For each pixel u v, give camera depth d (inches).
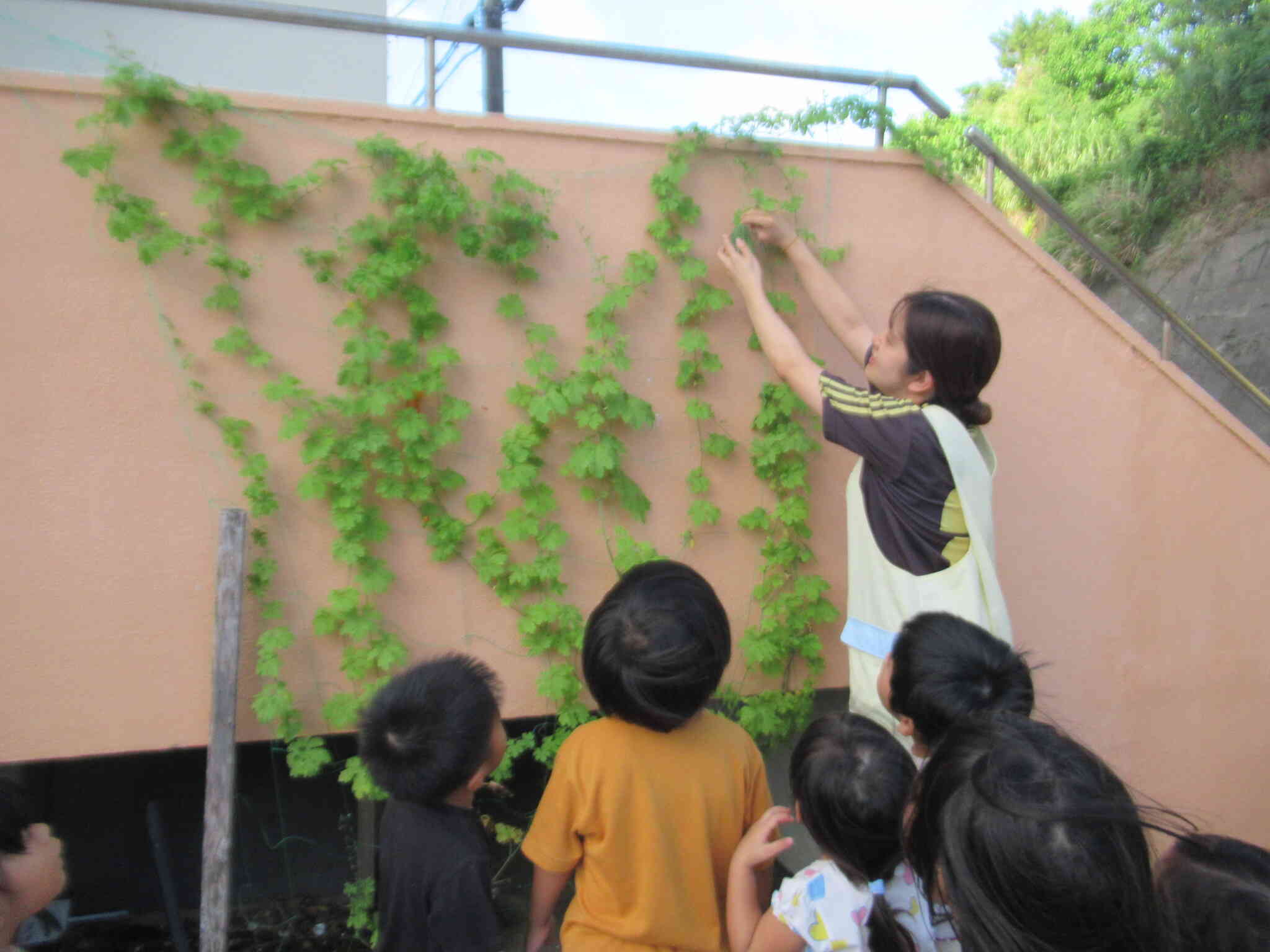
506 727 135.5
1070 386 124.5
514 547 104.1
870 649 86.4
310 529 97.6
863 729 62.7
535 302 103.7
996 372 120.9
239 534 90.0
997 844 40.4
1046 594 125.1
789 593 113.5
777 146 109.7
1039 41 503.2
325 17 95.7
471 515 102.3
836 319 106.0
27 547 89.4
